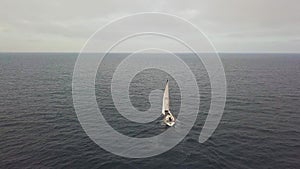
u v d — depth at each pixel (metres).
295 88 93.50
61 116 55.50
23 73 135.62
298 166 34.59
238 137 44.31
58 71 148.50
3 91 82.69
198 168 33.97
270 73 145.75
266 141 42.75
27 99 71.56
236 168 34.03
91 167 33.88
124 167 33.88
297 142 42.41
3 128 48.00
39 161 35.22
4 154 37.09
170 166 34.28
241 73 144.62
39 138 43.22
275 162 35.56
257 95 80.00
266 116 57.22
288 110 62.59
